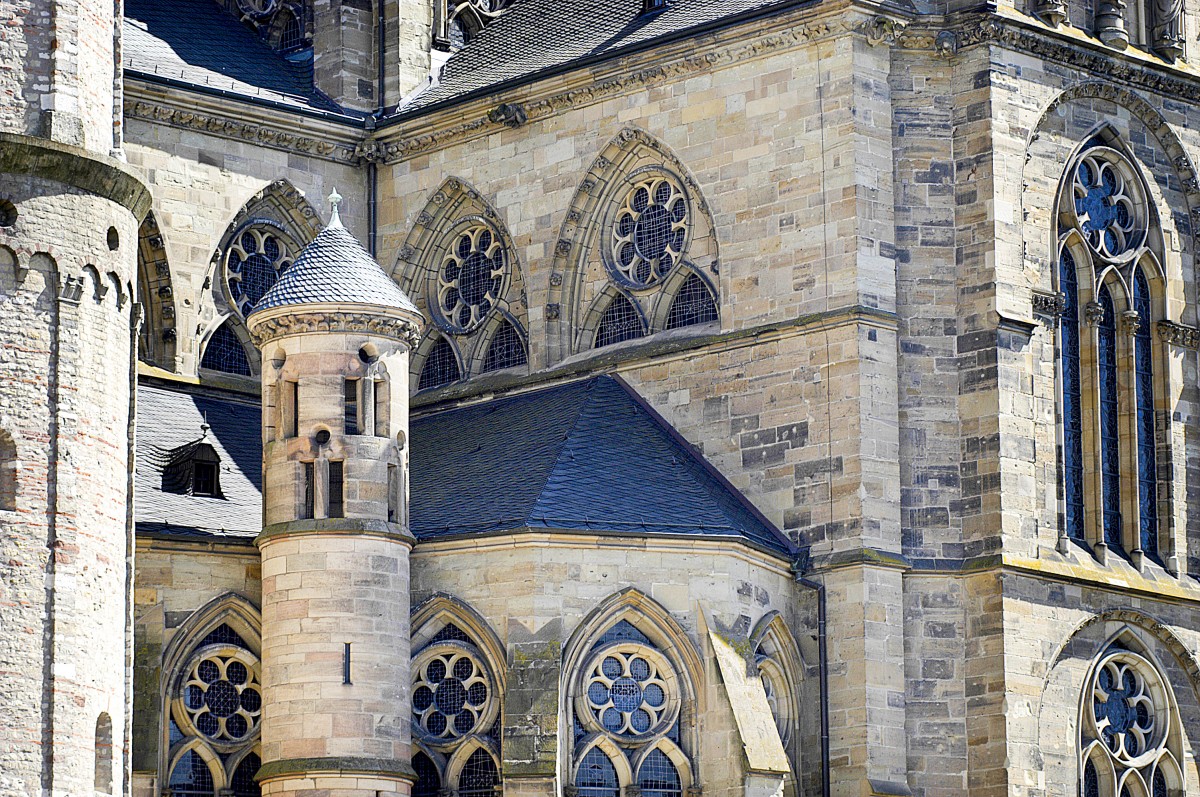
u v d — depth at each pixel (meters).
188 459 146.25
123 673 124.94
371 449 140.38
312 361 141.12
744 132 154.50
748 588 143.75
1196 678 156.62
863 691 144.88
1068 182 156.50
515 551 140.38
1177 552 158.88
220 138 164.00
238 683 142.25
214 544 141.75
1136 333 160.25
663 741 140.62
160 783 139.25
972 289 150.50
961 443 149.50
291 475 140.38
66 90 124.00
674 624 141.38
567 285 162.12
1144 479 159.38
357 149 169.75
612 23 165.88
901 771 145.50
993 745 145.75
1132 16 162.00
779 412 150.50
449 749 141.00
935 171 152.12
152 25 169.00
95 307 123.69
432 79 172.75
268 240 166.88
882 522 147.38
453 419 161.38
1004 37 152.50
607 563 141.12
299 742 137.12
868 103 151.00
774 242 152.50
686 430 154.00
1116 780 152.00
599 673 140.62
